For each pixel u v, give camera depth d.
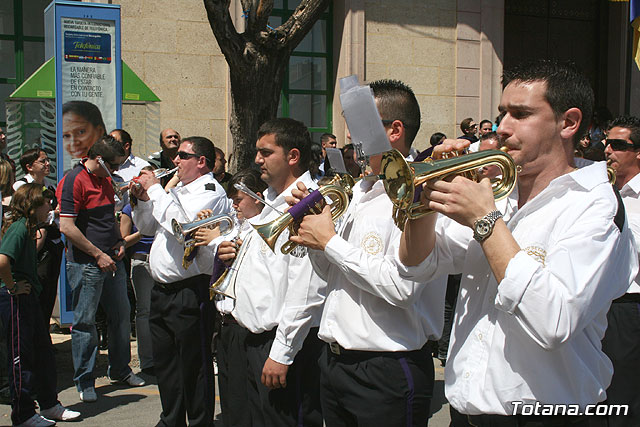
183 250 4.00
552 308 1.60
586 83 1.83
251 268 3.31
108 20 6.53
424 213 1.85
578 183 1.77
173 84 9.04
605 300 1.72
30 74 9.18
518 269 1.62
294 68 9.90
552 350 1.64
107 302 5.42
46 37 7.10
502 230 1.67
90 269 5.10
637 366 3.42
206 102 9.18
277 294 3.20
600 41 11.73
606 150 3.74
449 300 6.29
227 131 9.27
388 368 2.41
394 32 9.88
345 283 2.49
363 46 9.73
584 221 1.73
